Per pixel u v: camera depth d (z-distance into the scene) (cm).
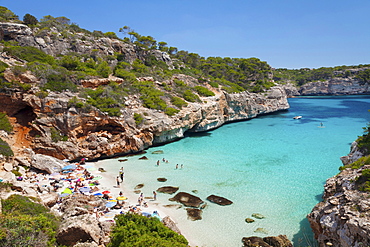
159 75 7500
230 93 8262
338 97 16688
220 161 4203
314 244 2016
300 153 4650
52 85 4266
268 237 2047
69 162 4044
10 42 5503
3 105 4053
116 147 4491
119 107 4712
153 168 3875
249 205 2692
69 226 1714
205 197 2886
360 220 1480
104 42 8000
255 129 7125
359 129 6769
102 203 2561
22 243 1370
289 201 2777
